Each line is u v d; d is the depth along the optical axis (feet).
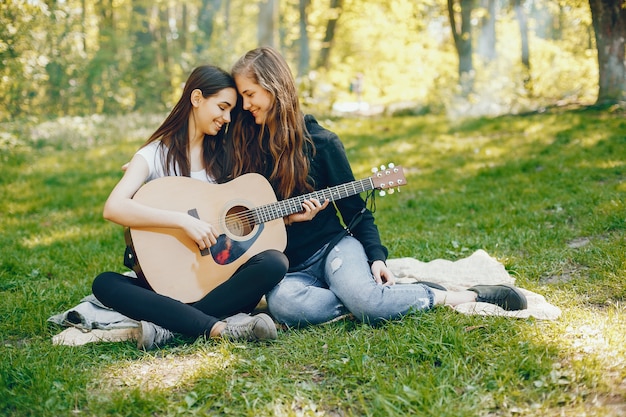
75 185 27.94
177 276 9.84
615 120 32.63
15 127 36.76
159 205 10.04
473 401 7.51
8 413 7.77
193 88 10.50
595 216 16.25
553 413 7.23
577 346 8.71
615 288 11.16
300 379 8.37
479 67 51.42
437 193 23.17
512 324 9.56
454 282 11.93
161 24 64.54
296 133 10.58
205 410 7.64
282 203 10.39
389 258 14.52
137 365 8.98
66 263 15.29
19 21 30.58
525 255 13.85
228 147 10.93
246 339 9.50
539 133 32.63
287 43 71.41
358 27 68.80
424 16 65.98
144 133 42.83
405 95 74.33
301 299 9.96
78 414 7.70
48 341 9.96
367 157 31.89
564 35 62.95
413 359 8.66
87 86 49.88
